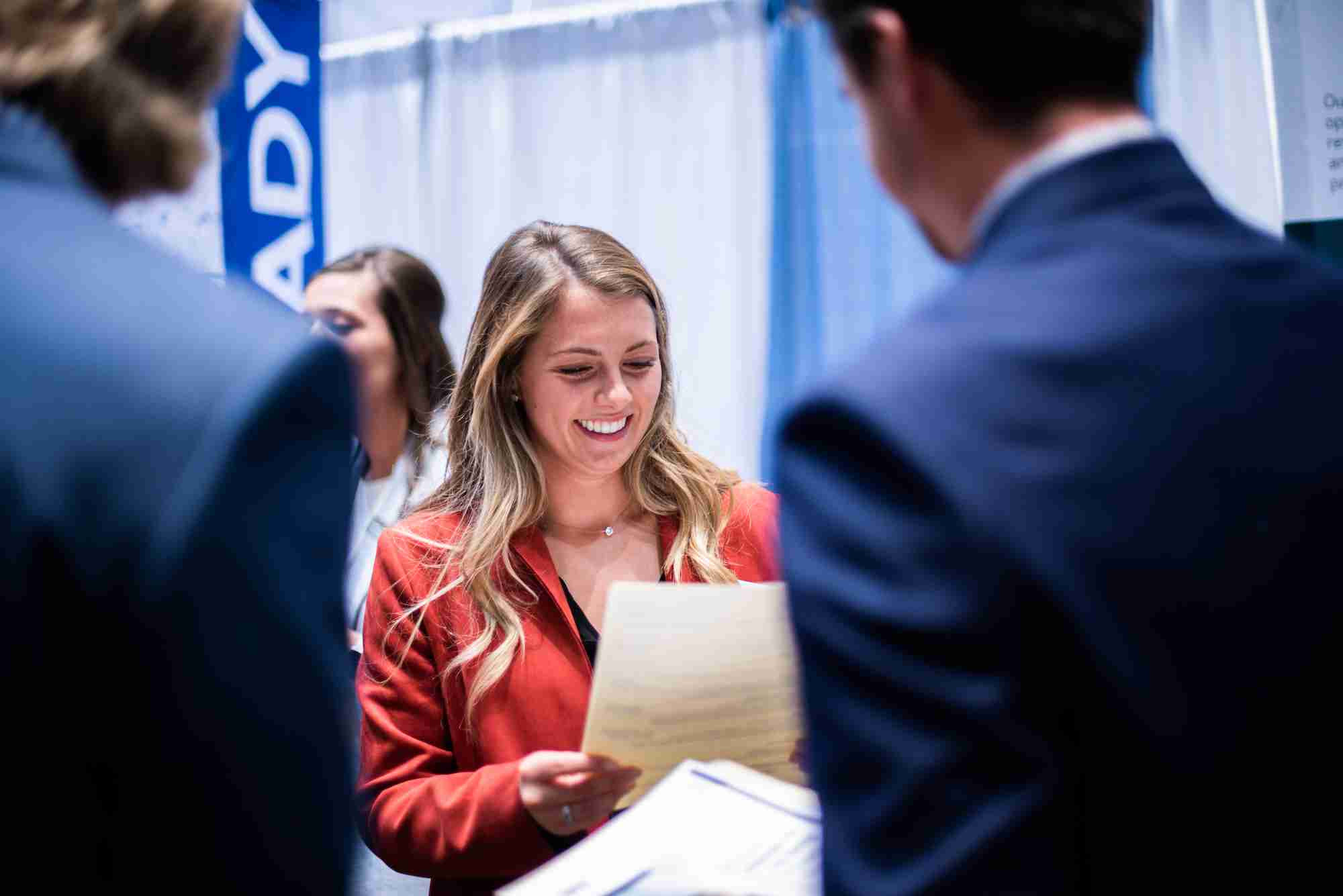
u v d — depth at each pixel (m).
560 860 1.00
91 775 0.55
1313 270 0.68
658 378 1.56
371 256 2.39
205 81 0.71
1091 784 0.56
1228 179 2.89
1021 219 0.65
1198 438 0.58
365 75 3.68
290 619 0.57
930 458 0.56
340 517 0.62
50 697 0.54
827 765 0.59
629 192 3.39
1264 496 0.59
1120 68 0.67
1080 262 0.63
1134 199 0.65
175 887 0.56
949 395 0.58
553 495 1.59
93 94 0.64
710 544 1.59
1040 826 0.54
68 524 0.54
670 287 3.36
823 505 0.60
